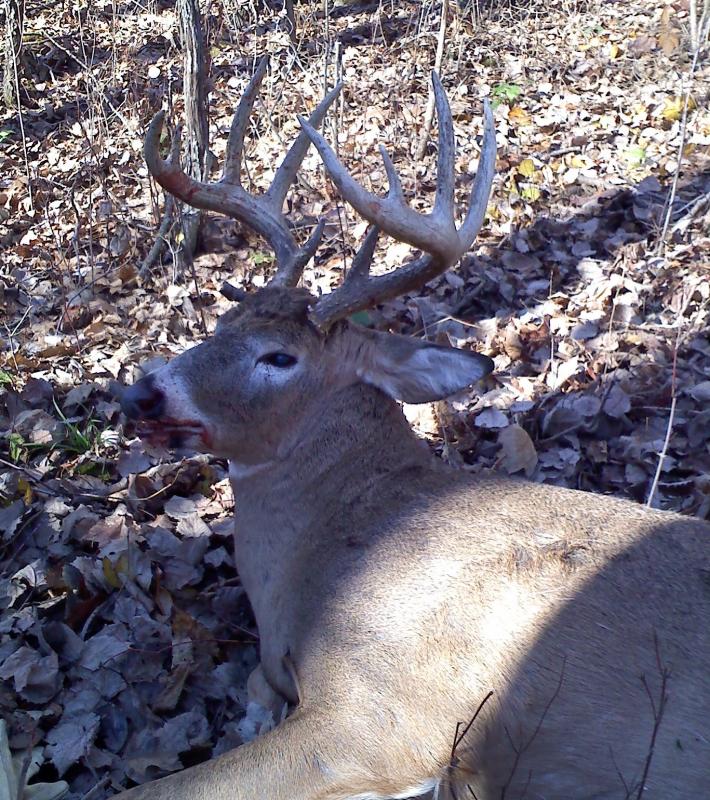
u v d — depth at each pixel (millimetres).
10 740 1134
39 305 2195
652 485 1407
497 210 2352
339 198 2473
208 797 955
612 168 2555
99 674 1225
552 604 933
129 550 1379
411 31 3730
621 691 879
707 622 893
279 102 3082
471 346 1894
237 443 1174
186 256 2201
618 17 3756
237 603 1354
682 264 2078
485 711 917
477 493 1098
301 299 1174
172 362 1178
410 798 982
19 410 1795
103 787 1102
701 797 845
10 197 2715
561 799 907
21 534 1471
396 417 1200
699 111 2805
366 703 964
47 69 3639
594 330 1895
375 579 1036
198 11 2225
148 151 1216
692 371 1754
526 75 3297
